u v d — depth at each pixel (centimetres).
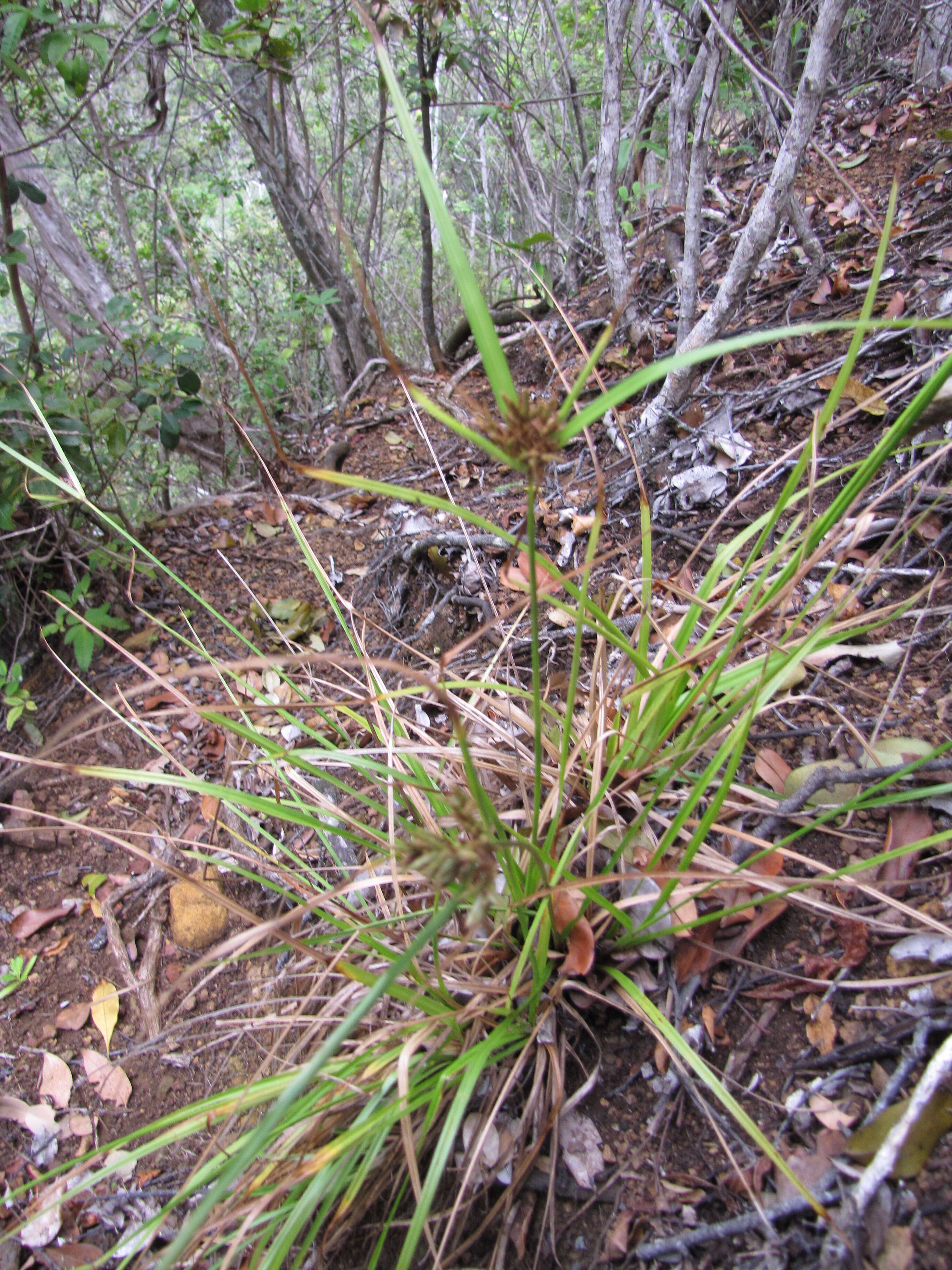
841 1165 54
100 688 103
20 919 84
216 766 94
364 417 155
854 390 99
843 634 62
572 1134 61
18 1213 68
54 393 100
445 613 104
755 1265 53
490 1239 60
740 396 109
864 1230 51
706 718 71
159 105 172
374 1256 56
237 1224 63
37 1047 77
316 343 183
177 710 61
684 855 64
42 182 149
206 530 127
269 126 149
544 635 95
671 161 129
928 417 58
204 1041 76
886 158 140
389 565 113
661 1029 59
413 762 71
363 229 229
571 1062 64
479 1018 63
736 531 96
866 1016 60
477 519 47
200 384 122
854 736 73
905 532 74
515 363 150
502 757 74
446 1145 51
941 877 63
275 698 80
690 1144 59
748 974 64
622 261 119
